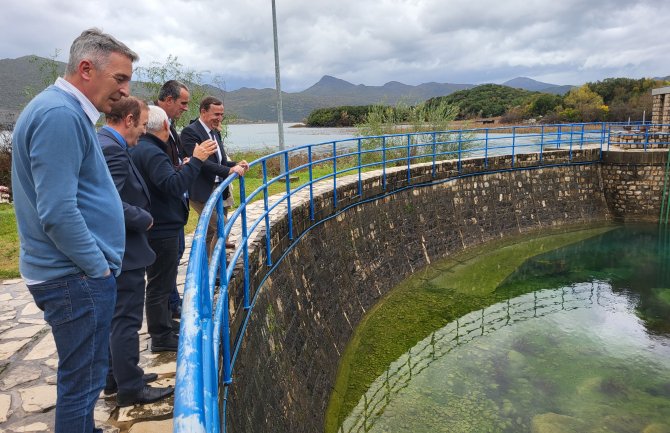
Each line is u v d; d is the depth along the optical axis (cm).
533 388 737
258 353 493
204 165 456
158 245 365
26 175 201
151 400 334
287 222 690
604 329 940
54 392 358
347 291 913
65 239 199
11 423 320
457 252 1364
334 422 648
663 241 1485
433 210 1319
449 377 768
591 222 1694
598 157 1727
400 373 778
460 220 1405
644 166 1662
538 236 1545
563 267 1284
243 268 465
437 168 1338
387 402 698
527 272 1252
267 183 558
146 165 339
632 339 899
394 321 963
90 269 211
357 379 759
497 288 1146
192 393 107
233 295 428
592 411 678
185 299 154
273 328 562
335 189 907
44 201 193
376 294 1026
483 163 1483
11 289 584
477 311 1023
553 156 1648
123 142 305
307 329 690
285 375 562
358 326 913
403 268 1162
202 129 477
